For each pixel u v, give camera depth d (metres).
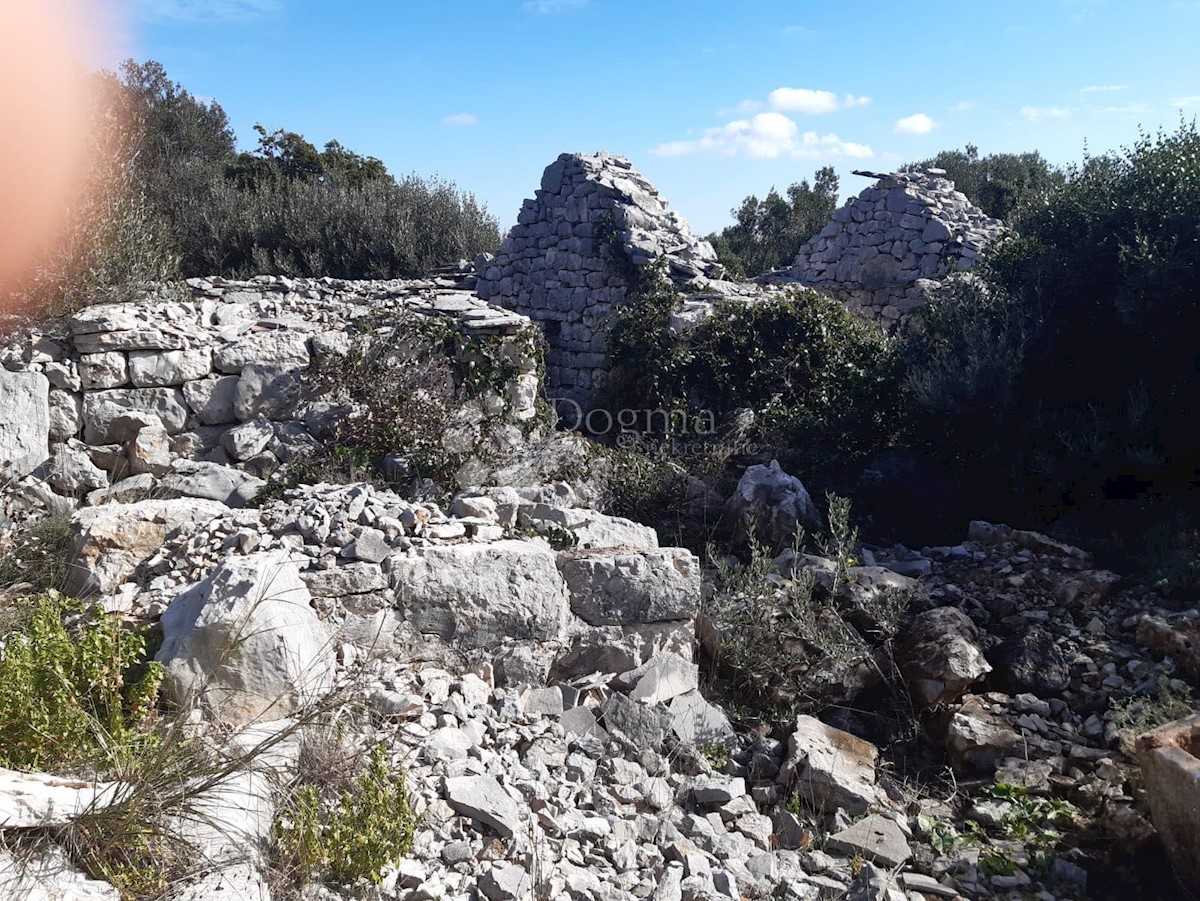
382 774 3.12
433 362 8.26
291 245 17.02
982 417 7.82
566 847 3.46
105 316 7.36
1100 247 7.93
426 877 3.10
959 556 6.68
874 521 7.86
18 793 2.62
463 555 4.66
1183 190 7.55
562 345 13.39
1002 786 4.43
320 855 2.96
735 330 10.80
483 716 4.13
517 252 14.07
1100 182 8.34
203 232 17.36
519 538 5.42
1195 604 5.58
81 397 7.35
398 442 7.58
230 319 8.45
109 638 3.38
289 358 7.86
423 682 4.21
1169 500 7.07
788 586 5.64
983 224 14.10
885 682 5.21
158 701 3.60
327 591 4.42
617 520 6.09
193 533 4.84
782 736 4.94
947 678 4.98
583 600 4.95
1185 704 4.69
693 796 4.10
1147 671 5.05
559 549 5.64
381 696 3.96
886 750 4.90
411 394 7.83
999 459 7.64
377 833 2.99
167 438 7.52
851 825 4.18
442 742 3.75
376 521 4.84
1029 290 8.28
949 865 4.00
